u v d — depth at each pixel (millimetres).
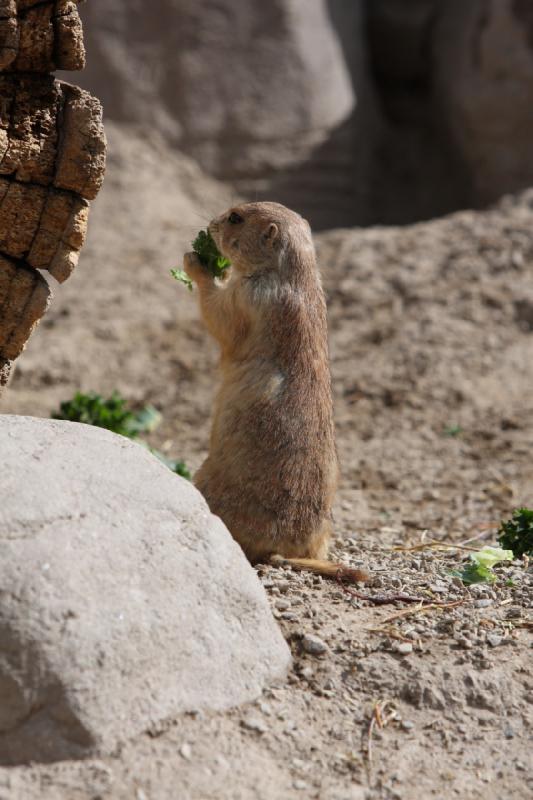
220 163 30328
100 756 6594
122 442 8258
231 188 30250
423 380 19234
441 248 22984
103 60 29609
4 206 8969
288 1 30266
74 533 7199
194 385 20000
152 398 19562
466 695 7785
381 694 7742
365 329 20875
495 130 29891
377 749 7254
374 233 24359
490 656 8188
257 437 10188
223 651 7375
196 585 7453
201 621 7344
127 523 7469
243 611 7641
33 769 6492
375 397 18938
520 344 20125
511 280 21562
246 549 10102
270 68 30422
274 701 7430
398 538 12703
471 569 9914
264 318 10656
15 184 8945
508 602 9164
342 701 7625
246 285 10852
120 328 21797
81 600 6902
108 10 29547
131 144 29547
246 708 7309
